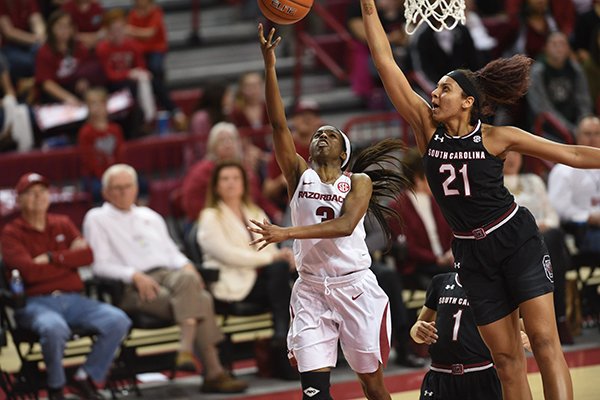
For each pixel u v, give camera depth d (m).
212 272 14.50
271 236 9.23
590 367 14.10
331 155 9.91
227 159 15.05
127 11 26.08
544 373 9.15
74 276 14.07
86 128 18.62
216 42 25.52
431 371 10.61
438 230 15.59
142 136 20.67
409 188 10.62
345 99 23.56
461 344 10.30
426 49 20.45
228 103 20.30
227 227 14.79
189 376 14.99
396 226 15.12
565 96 20.17
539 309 9.22
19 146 19.52
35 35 22.45
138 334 15.75
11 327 13.61
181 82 24.28
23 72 22.17
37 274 13.75
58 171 18.45
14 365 14.76
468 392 10.34
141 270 14.53
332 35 25.20
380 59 9.69
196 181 16.08
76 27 22.95
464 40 20.53
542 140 9.28
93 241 14.45
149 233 14.77
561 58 20.12
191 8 26.72
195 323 14.05
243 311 14.70
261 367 14.75
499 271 9.39
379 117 19.36
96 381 13.48
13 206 17.89
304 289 10.19
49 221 14.20
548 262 9.39
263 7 9.84
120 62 21.27
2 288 13.75
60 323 13.32
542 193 16.05
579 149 9.24
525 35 21.97
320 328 10.05
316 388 9.88
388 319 10.23
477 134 9.31
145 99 21.38
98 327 13.52
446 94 9.31
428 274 15.25
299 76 23.28
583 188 16.14
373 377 10.30
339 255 9.98
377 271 14.62
